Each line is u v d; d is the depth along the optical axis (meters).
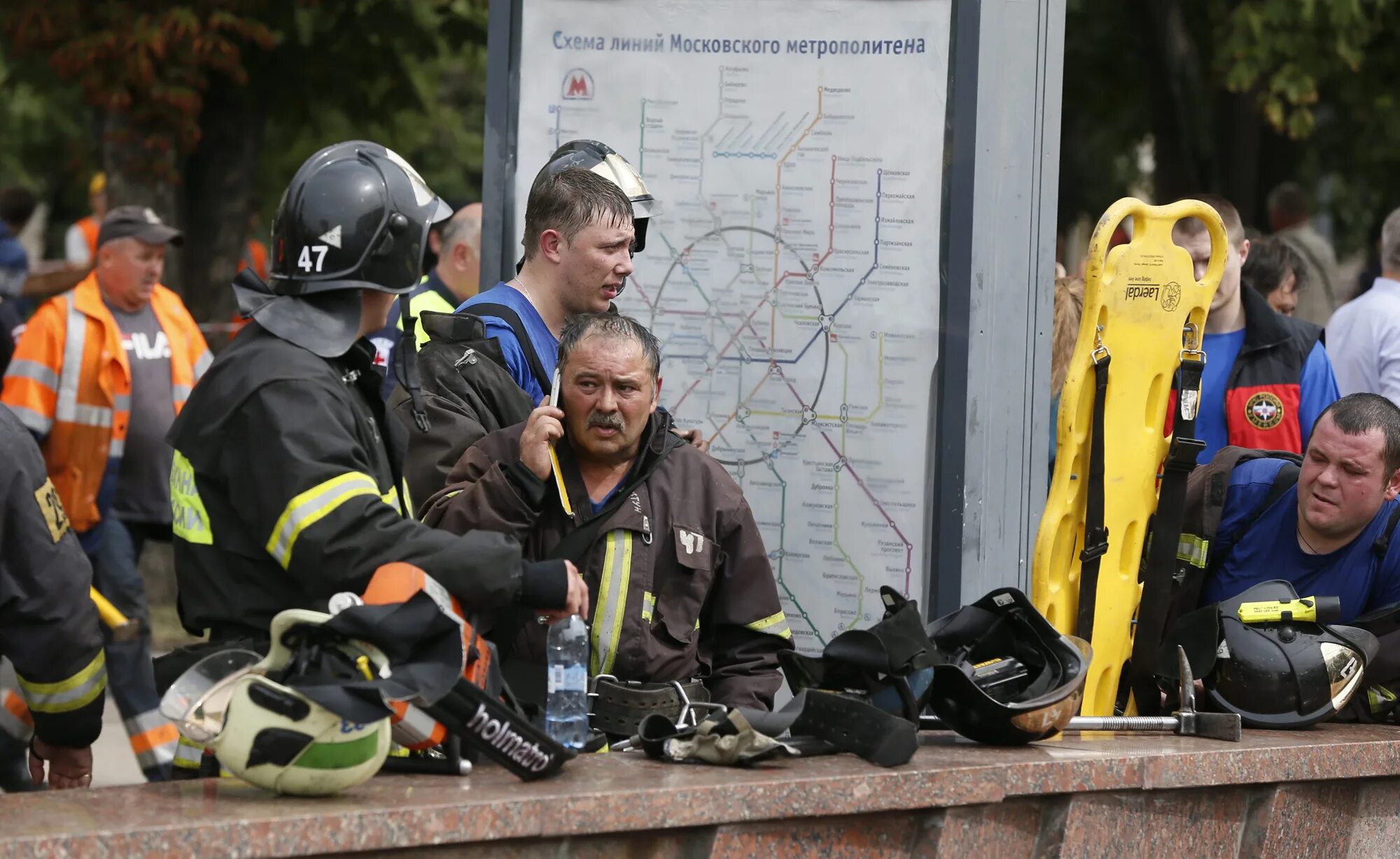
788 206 11.56
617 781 7.79
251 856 6.59
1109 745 9.52
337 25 29.44
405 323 9.41
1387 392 16.58
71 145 49.09
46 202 57.78
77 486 16.31
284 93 29.75
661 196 11.82
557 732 9.03
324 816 6.75
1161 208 10.73
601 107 11.95
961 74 11.08
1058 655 9.52
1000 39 11.10
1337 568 11.17
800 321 11.55
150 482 16.69
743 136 11.65
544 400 10.15
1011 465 11.37
